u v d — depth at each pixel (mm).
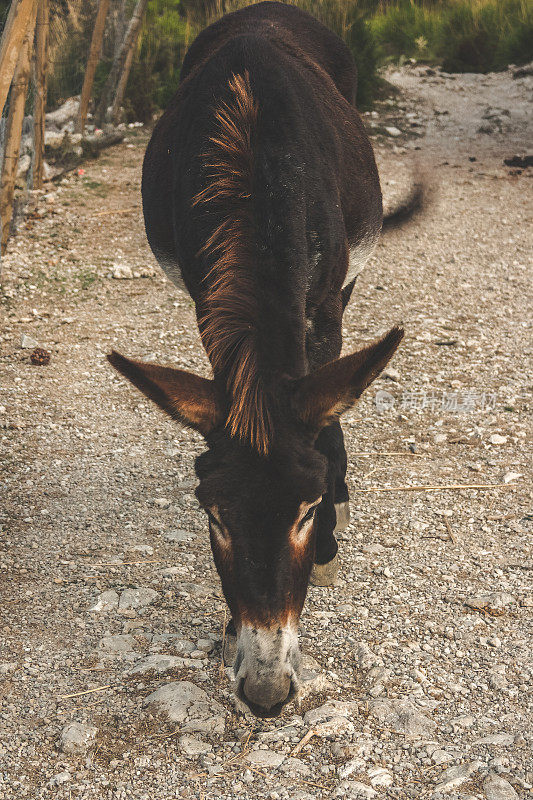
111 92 10914
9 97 7102
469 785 2619
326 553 3559
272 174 2861
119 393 5570
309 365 3191
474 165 10820
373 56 13320
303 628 3430
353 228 3896
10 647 3322
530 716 2926
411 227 8484
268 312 2605
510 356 6055
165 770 2742
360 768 2709
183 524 4199
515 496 4402
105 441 4984
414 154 11180
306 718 2941
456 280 7469
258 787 2660
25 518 4199
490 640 3324
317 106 3484
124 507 4328
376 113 12891
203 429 2582
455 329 6492
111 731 2904
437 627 3422
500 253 8094
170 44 12148
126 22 10680
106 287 7152
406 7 18984
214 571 3836
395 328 2381
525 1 17500
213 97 3303
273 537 2352
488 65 16609
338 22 12820
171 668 3191
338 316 3420
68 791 2664
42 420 5172
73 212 8547
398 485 4523
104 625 3461
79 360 5957
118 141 10734
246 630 2389
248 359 2506
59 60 10664
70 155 9852
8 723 2941
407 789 2627
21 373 5734
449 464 4727
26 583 3723
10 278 7113
